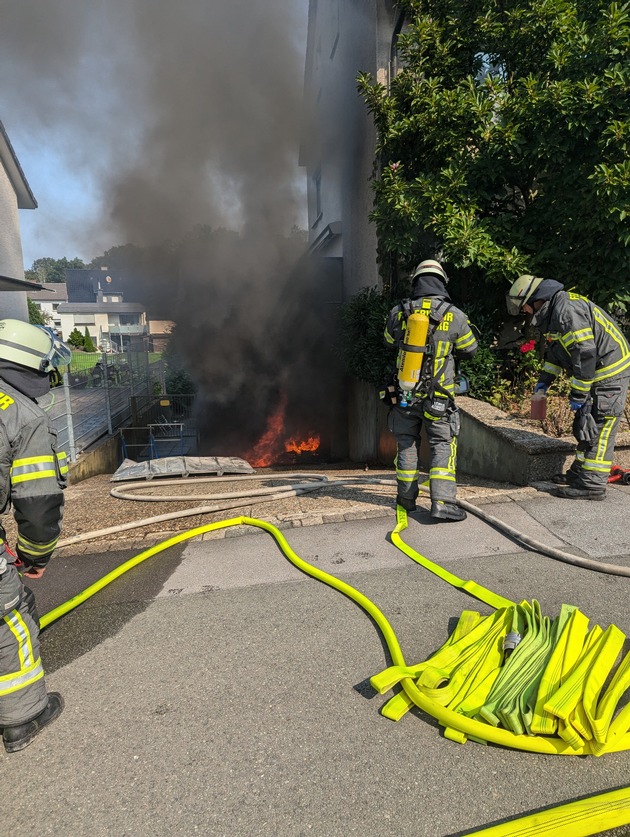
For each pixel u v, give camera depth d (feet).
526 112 17.69
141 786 5.29
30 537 5.98
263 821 4.85
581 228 17.52
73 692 6.77
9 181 43.45
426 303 10.94
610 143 16.53
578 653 6.32
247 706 6.35
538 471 13.84
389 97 21.84
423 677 6.30
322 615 8.25
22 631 5.91
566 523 11.15
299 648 7.44
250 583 9.45
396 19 26.11
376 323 24.08
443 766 5.38
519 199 21.20
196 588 9.39
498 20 19.70
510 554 10.00
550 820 4.63
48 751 5.81
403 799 5.02
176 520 13.34
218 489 17.51
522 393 18.93
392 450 29.17
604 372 11.76
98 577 10.19
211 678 6.90
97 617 8.61
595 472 12.09
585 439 11.94
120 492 16.97
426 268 11.33
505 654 6.67
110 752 5.74
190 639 7.82
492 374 19.40
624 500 12.27
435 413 10.87
